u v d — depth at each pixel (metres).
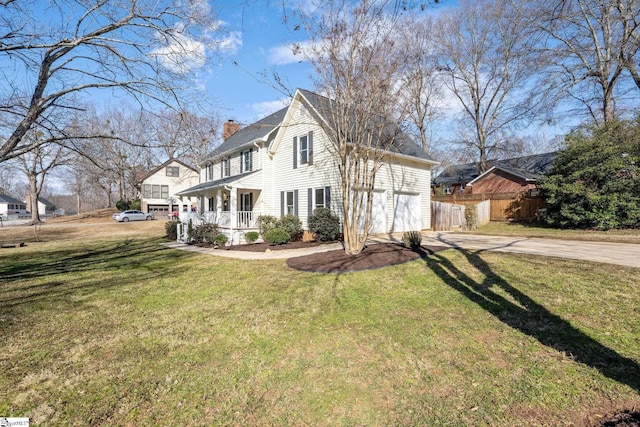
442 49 23.88
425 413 2.44
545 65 16.23
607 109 16.17
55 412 2.63
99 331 4.31
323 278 6.54
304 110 14.38
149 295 6.05
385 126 9.25
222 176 20.50
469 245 9.63
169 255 11.43
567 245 9.46
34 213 30.11
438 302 4.81
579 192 13.45
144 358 3.51
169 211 36.91
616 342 3.33
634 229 12.76
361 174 12.90
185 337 4.02
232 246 13.46
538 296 4.74
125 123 24.38
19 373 3.25
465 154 30.44
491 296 4.89
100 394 2.87
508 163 27.92
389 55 8.29
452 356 3.25
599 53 15.15
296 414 2.51
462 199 21.48
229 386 2.93
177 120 9.66
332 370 3.12
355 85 8.18
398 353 3.38
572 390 2.61
